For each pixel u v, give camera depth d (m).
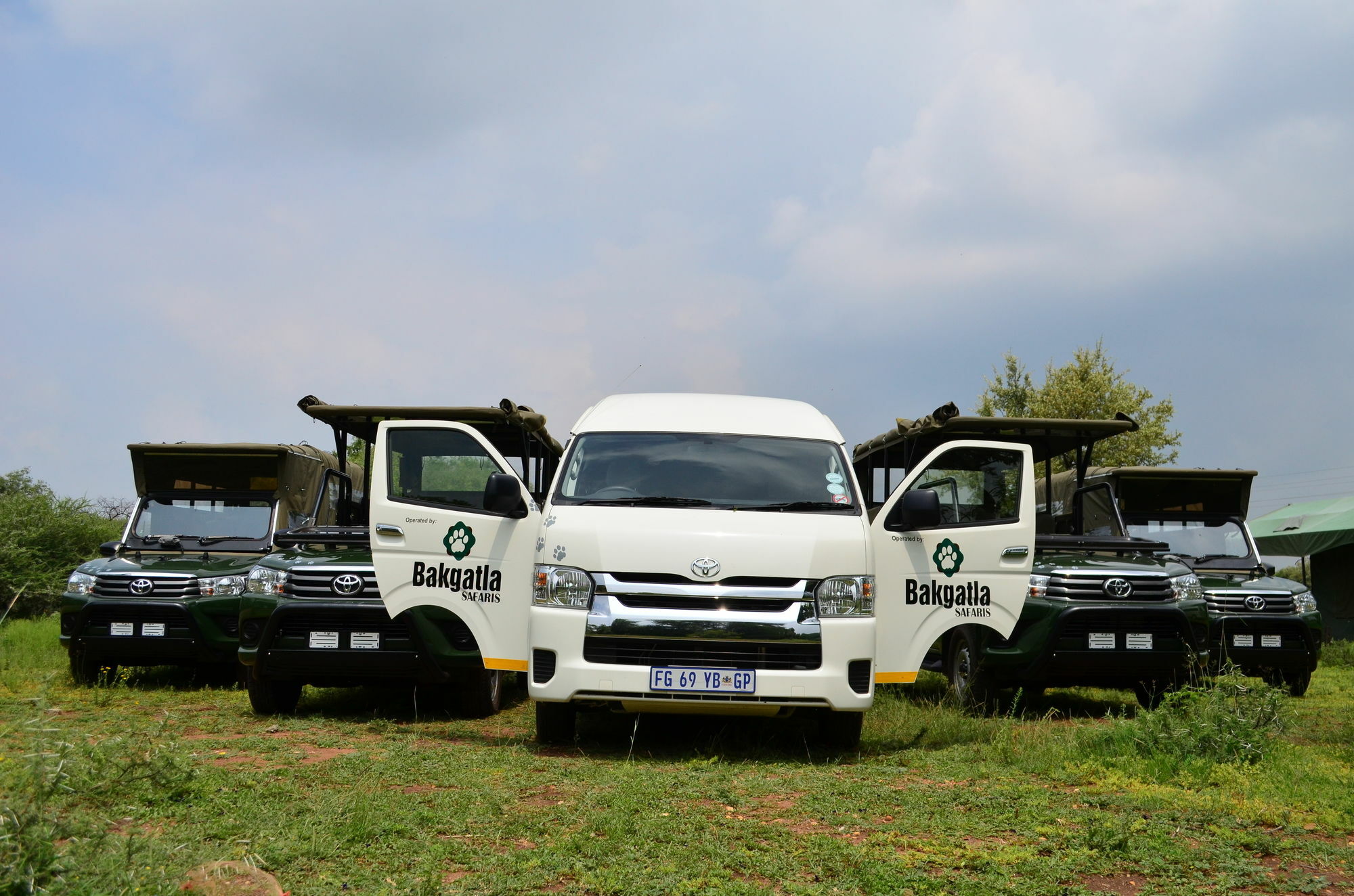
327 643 8.51
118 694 10.13
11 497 20.14
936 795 5.69
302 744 7.26
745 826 4.94
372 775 5.93
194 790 5.20
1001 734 7.57
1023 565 7.78
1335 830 5.23
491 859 4.32
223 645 10.95
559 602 6.92
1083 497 13.83
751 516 7.19
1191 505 14.56
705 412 8.24
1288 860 4.70
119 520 21.92
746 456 7.79
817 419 8.44
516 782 5.90
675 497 7.42
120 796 5.02
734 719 8.28
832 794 5.71
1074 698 11.24
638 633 6.75
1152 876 4.40
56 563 19.33
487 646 7.55
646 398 8.56
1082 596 9.59
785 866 4.34
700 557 6.86
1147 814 5.38
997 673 9.70
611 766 6.45
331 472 12.51
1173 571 10.00
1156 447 27.38
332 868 4.15
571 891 3.98
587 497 7.43
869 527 7.43
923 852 4.64
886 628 7.53
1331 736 8.38
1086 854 4.58
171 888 3.44
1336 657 17.39
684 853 4.46
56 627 15.71
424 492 8.13
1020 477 7.84
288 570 8.73
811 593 6.88
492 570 7.61
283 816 4.81
